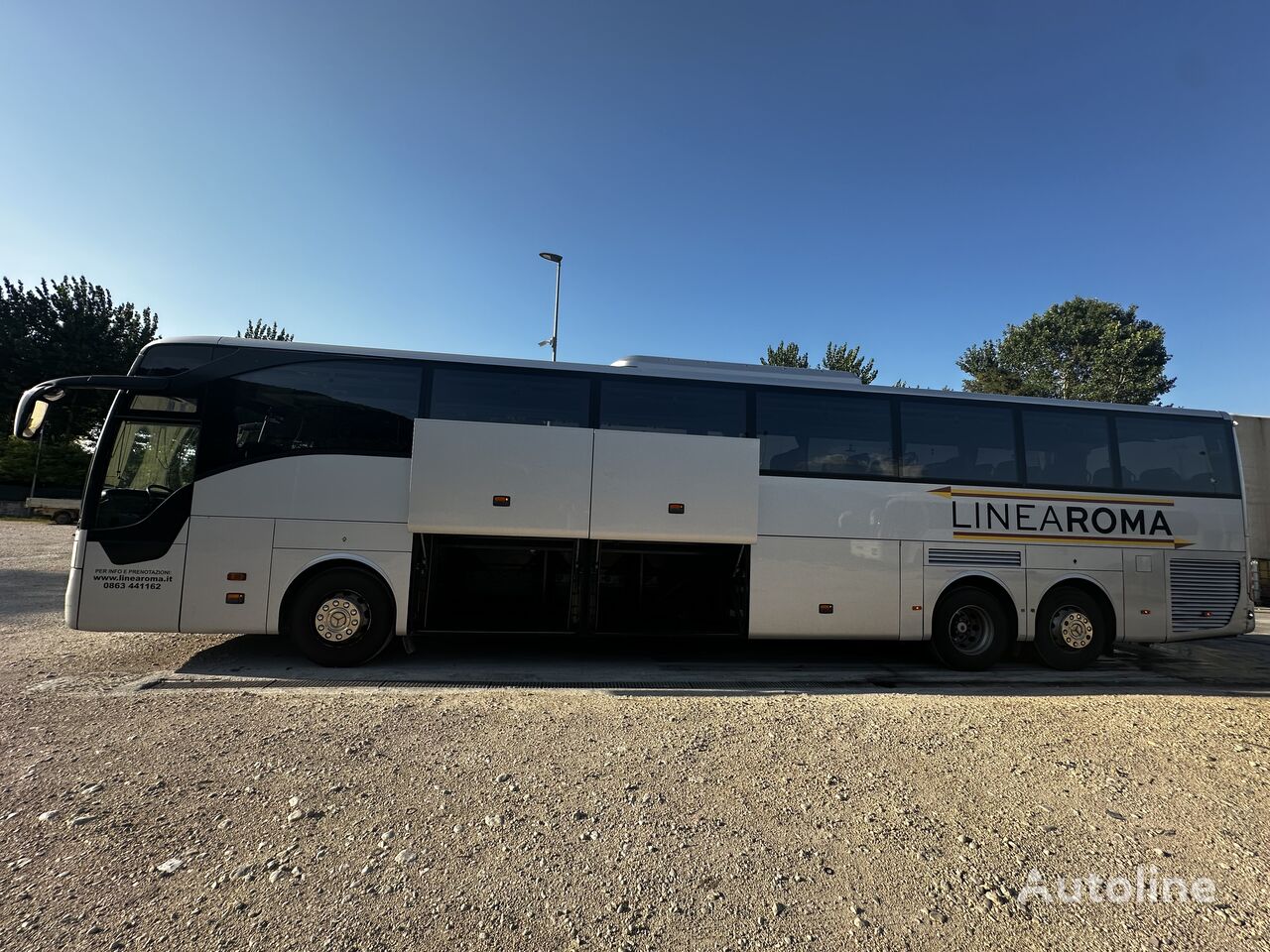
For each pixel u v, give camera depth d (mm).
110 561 6617
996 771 4160
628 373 7535
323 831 3180
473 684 6488
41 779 3650
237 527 6773
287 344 7117
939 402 7988
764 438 7652
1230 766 4285
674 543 7559
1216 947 2504
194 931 2432
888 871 2992
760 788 3826
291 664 7016
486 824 3305
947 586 7750
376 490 6992
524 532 7035
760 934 2529
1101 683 7371
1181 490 8203
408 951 2361
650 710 5324
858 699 5832
